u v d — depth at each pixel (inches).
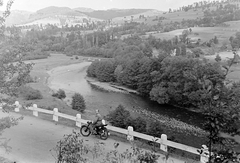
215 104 173.8
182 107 2103.8
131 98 2363.4
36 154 500.1
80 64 4667.8
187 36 7224.4
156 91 2228.1
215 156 174.7
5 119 424.5
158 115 1791.3
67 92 2406.5
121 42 6299.2
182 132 1374.3
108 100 2170.3
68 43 7214.6
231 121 169.8
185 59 2293.3
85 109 1657.2
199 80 185.2
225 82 181.3
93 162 425.4
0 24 429.4
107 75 3196.4
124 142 566.9
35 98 1438.2
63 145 283.0
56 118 748.0
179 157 494.3
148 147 541.6
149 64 2603.3
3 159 476.7
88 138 587.5
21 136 607.5
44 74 3425.2
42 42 7298.2
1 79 411.2
